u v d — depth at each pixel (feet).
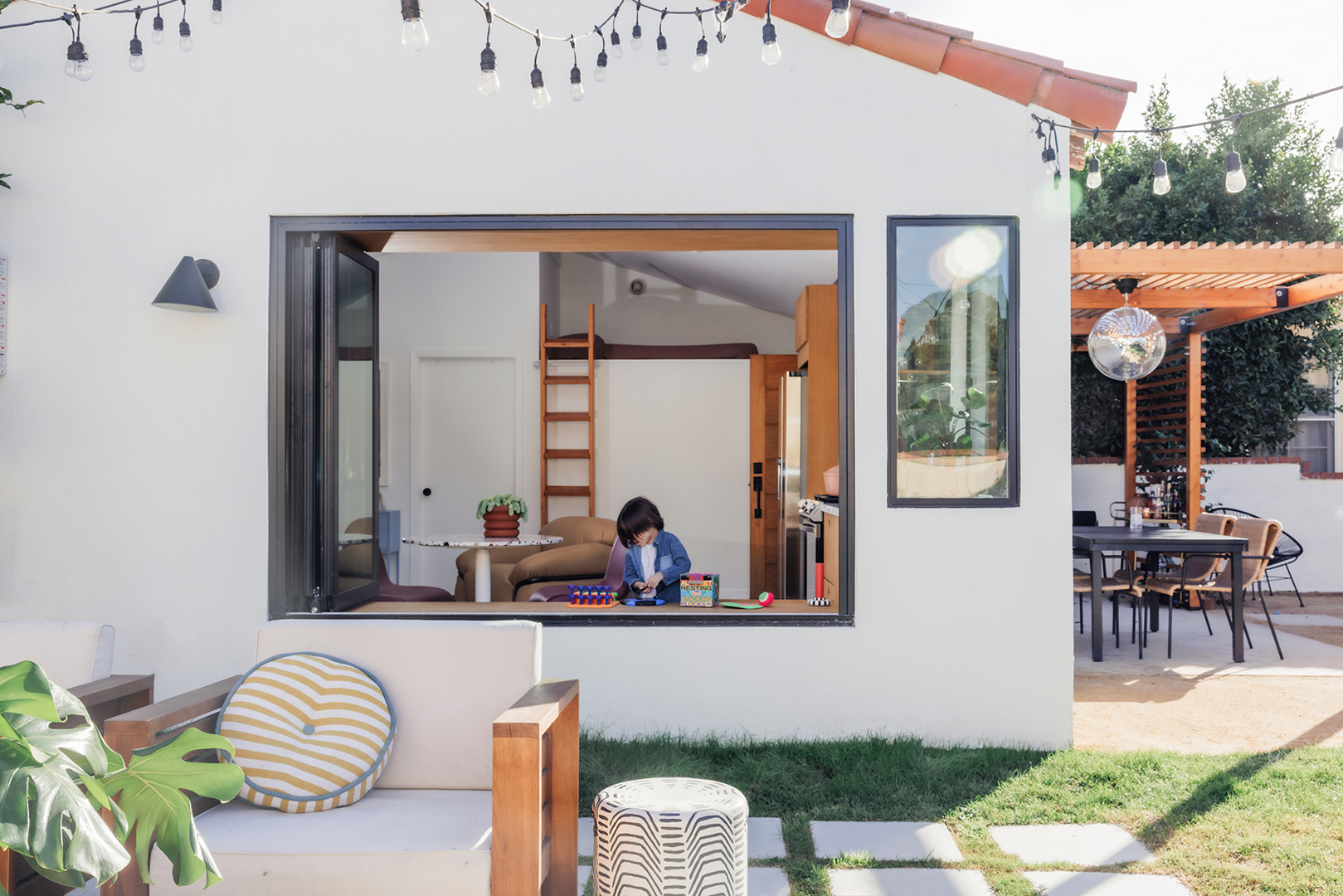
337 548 11.81
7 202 11.47
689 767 10.25
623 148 11.43
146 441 11.41
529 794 5.78
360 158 11.44
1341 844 8.36
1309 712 13.33
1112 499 27.22
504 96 11.42
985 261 11.37
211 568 11.37
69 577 11.39
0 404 11.44
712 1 11.31
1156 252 17.58
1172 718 13.00
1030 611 11.28
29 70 11.48
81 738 3.44
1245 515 25.64
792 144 11.37
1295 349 28.17
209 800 6.58
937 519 11.30
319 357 11.68
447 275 24.43
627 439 24.88
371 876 5.68
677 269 24.25
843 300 11.39
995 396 11.41
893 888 7.66
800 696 11.30
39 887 6.67
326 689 7.08
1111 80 10.71
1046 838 8.66
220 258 11.44
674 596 12.98
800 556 19.47
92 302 11.44
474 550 19.86
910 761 10.48
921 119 11.34
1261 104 28.40
